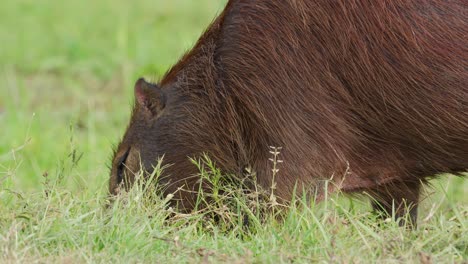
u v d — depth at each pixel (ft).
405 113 39.78
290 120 40.16
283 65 40.11
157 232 37.99
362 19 39.50
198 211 40.50
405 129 40.11
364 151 40.68
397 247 35.88
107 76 81.41
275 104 40.27
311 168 40.29
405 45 39.19
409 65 39.24
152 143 42.37
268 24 40.42
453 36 38.91
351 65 39.70
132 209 39.40
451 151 40.37
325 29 39.73
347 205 45.42
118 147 43.47
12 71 81.25
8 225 38.11
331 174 40.47
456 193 51.13
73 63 84.58
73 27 94.43
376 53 39.47
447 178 44.04
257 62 40.47
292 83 40.06
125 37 87.20
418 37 39.09
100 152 57.77
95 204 41.19
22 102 70.38
